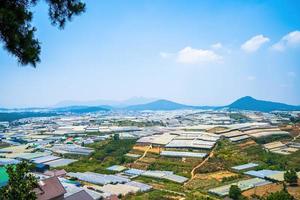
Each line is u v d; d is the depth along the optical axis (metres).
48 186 68.38
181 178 139.75
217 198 112.44
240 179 135.25
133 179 141.75
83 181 128.12
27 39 20.08
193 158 167.50
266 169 148.75
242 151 183.12
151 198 108.50
